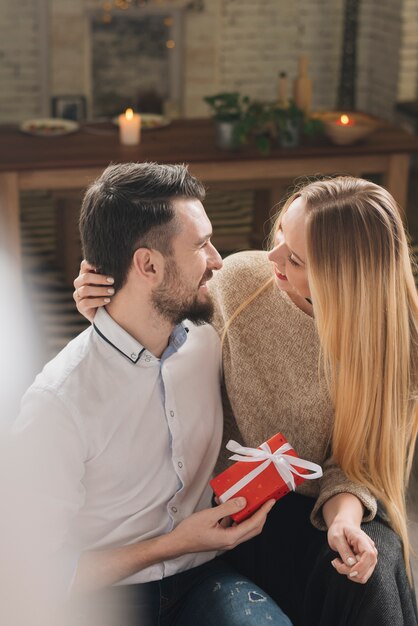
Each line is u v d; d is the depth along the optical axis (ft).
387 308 4.57
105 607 4.43
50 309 12.27
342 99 18.16
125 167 4.30
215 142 11.50
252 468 4.50
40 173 10.73
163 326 4.41
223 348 4.97
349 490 4.66
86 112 17.72
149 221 4.15
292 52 18.47
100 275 4.30
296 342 4.91
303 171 11.51
